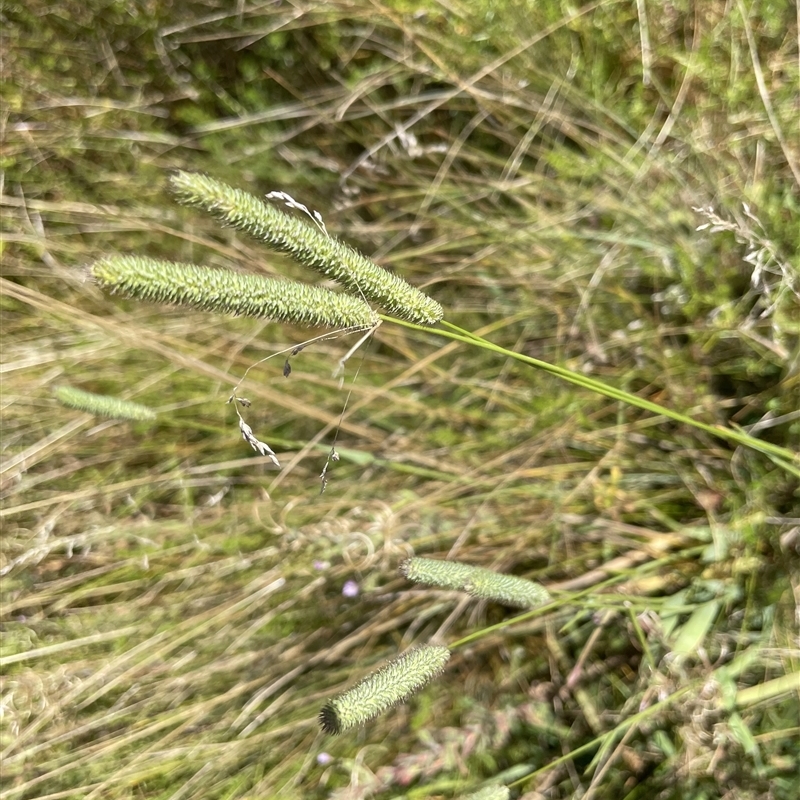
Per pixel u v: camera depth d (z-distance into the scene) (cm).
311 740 36
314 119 42
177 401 42
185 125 45
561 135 40
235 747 35
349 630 38
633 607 31
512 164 39
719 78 35
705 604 32
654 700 32
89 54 43
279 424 42
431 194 40
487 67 37
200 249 43
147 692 37
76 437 42
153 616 38
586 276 38
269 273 41
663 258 35
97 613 39
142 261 19
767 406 33
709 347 34
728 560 33
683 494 35
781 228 33
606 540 36
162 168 44
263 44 42
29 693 36
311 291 21
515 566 38
